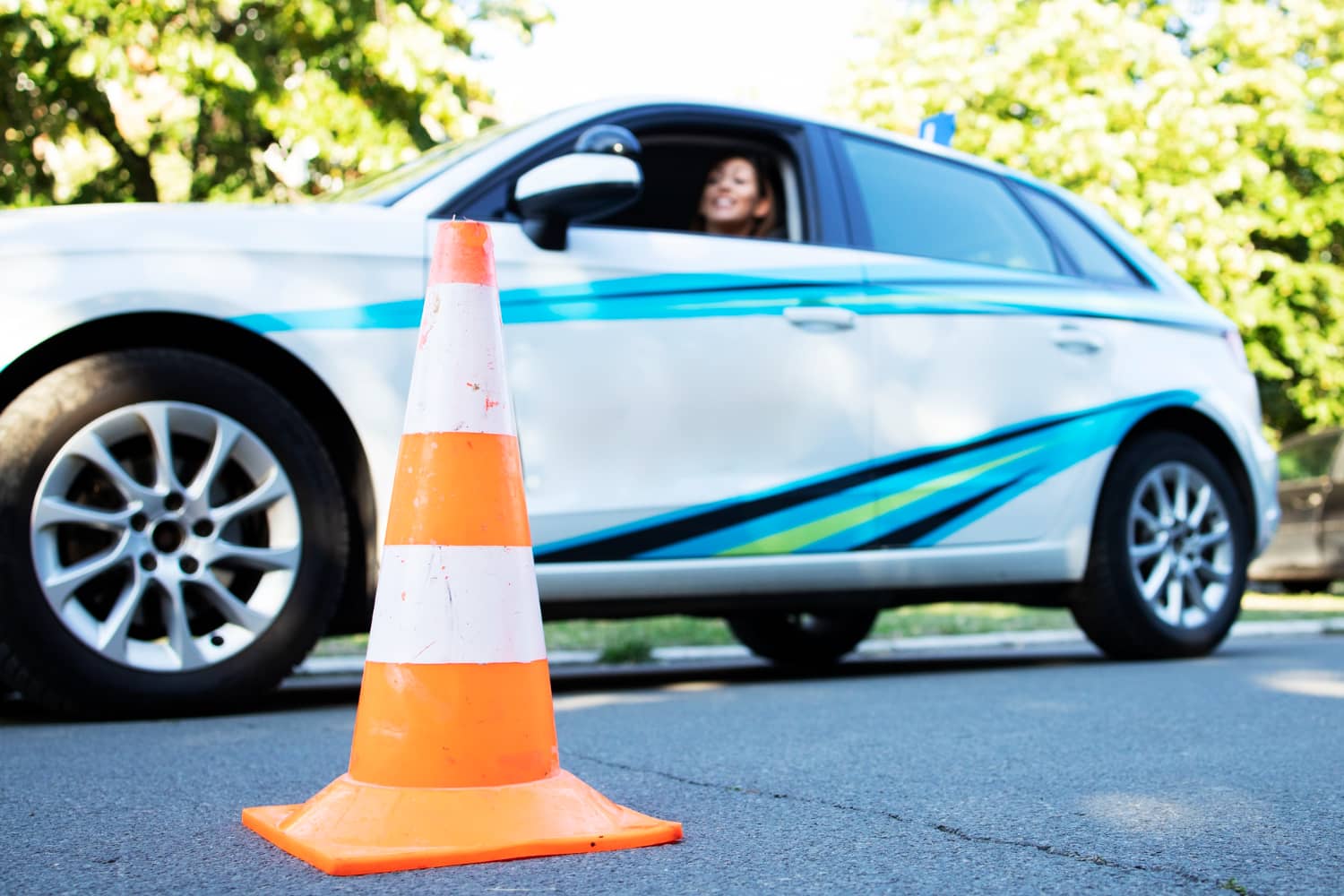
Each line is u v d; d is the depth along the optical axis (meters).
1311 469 10.85
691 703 3.43
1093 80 12.18
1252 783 2.18
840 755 2.51
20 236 3.00
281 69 7.78
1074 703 3.27
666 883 1.54
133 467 3.12
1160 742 2.62
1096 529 4.38
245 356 3.24
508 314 3.44
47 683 2.93
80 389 2.97
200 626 3.19
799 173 4.09
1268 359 13.98
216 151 8.29
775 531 3.75
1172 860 1.66
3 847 1.75
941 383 4.04
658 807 2.01
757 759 2.47
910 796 2.09
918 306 4.04
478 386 1.77
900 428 3.96
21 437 2.92
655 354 3.61
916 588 4.01
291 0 7.36
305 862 1.64
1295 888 1.53
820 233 4.02
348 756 2.53
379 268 3.30
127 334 3.11
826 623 5.00
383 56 7.45
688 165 4.26
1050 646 5.81
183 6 6.93
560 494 3.47
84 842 1.78
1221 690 3.49
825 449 3.83
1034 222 4.57
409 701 1.69
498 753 1.69
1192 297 4.88
